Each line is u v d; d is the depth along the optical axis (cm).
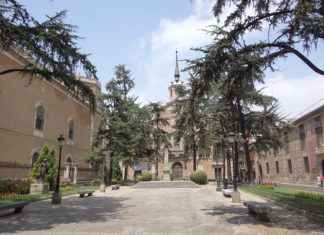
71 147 3806
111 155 3803
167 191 2719
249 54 1092
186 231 876
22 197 1766
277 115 3183
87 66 1318
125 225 980
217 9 1055
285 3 1002
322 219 959
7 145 2452
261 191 2159
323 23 907
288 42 1032
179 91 3594
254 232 846
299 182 4059
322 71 1017
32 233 845
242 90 1267
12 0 1157
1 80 2383
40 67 1339
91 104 1480
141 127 4044
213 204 1596
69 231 878
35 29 1200
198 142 3688
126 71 4097
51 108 3275
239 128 3120
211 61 1079
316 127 3541
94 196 2202
